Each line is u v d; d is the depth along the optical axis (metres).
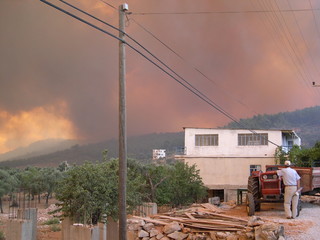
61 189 18.06
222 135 41.34
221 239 12.66
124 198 13.09
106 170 18.81
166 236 13.46
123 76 13.86
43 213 37.38
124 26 14.46
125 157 13.35
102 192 17.88
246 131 41.19
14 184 49.81
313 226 13.34
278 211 16.86
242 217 15.37
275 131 40.69
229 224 13.44
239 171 40.56
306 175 17.55
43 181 53.47
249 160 40.56
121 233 12.87
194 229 13.59
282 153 39.38
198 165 41.19
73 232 14.16
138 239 13.60
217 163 41.00
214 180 40.78
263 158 40.31
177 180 31.00
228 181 40.59
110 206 17.81
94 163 19.81
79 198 17.52
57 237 20.91
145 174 29.20
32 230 19.27
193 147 41.59
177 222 14.11
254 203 15.93
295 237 11.88
